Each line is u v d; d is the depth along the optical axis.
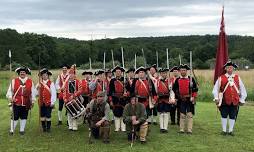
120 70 12.56
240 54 73.38
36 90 12.47
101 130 11.21
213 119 15.32
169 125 13.94
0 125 13.80
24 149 10.14
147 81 12.33
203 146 10.53
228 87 11.98
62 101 13.99
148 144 10.76
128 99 12.38
